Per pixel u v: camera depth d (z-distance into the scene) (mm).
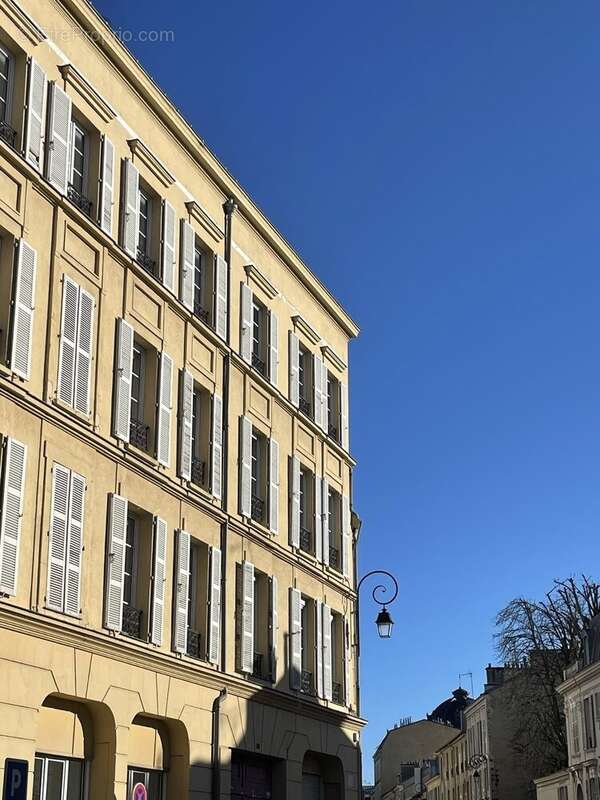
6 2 20859
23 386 20281
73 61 23359
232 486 28859
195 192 28641
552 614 66750
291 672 30984
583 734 60656
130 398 24047
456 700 139500
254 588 29891
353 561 38000
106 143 24188
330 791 34344
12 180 20781
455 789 95500
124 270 24406
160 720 24578
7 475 19453
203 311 28484
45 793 20656
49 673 20250
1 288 20375
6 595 19109
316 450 35312
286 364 33625
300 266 34906
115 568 22578
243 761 28453
